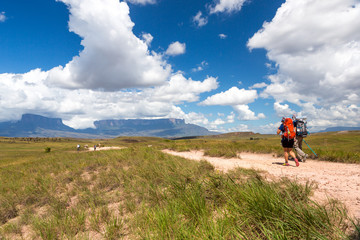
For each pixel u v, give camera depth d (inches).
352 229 84.0
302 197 123.6
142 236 104.3
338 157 331.3
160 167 269.1
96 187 234.8
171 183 183.2
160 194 165.0
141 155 439.8
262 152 494.6
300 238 82.8
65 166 441.1
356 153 355.6
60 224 141.3
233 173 209.0
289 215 94.7
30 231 150.7
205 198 141.3
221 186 155.4
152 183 203.5
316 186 153.7
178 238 94.0
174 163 286.2
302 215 95.2
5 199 229.5
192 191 149.3
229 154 431.8
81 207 173.0
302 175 206.8
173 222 110.0
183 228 101.3
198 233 96.0
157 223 112.0
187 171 223.1
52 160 653.3
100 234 125.0
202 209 115.6
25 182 324.5
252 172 209.6
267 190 125.9
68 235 127.1
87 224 143.3
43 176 346.9
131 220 132.6
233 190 138.6
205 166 262.7
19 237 144.3
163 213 119.5
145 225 118.1
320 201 121.8
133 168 291.7
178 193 156.3
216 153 461.7
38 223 149.4
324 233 83.1
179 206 130.0
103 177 268.1
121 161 392.5
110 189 229.1
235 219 103.3
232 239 88.3
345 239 76.9
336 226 86.9
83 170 365.7
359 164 281.9
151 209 135.0
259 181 150.1
